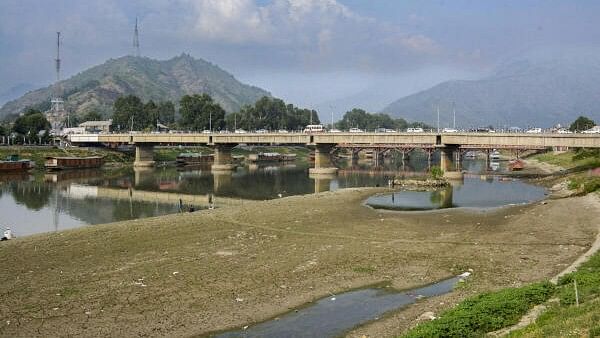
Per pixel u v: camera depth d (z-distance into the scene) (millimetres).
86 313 33625
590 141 116875
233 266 44531
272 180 140875
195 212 75375
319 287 39188
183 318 32969
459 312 29719
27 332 30672
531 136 124375
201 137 181500
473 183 124188
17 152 183250
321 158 161375
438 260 46812
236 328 31531
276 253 49219
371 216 71688
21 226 71562
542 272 42438
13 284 39500
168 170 179875
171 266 44438
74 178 144625
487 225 64125
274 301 36125
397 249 51000
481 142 131875
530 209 75875
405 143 145625
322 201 87438
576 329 24312
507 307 30562
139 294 37250
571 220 64688
